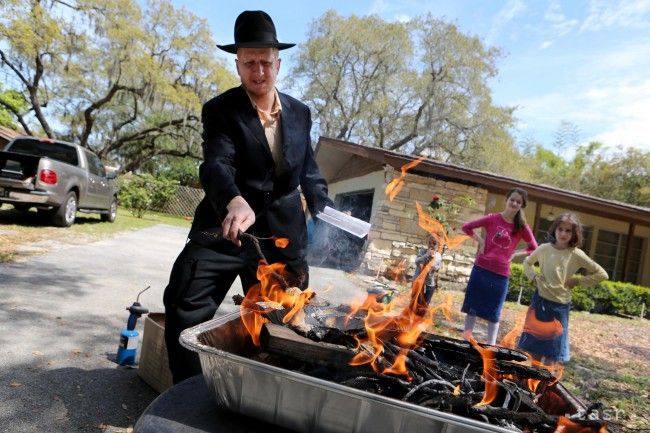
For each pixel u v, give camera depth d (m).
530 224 11.22
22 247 6.23
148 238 9.70
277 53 2.02
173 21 19.22
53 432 2.00
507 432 1.05
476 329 5.64
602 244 12.05
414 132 25.83
